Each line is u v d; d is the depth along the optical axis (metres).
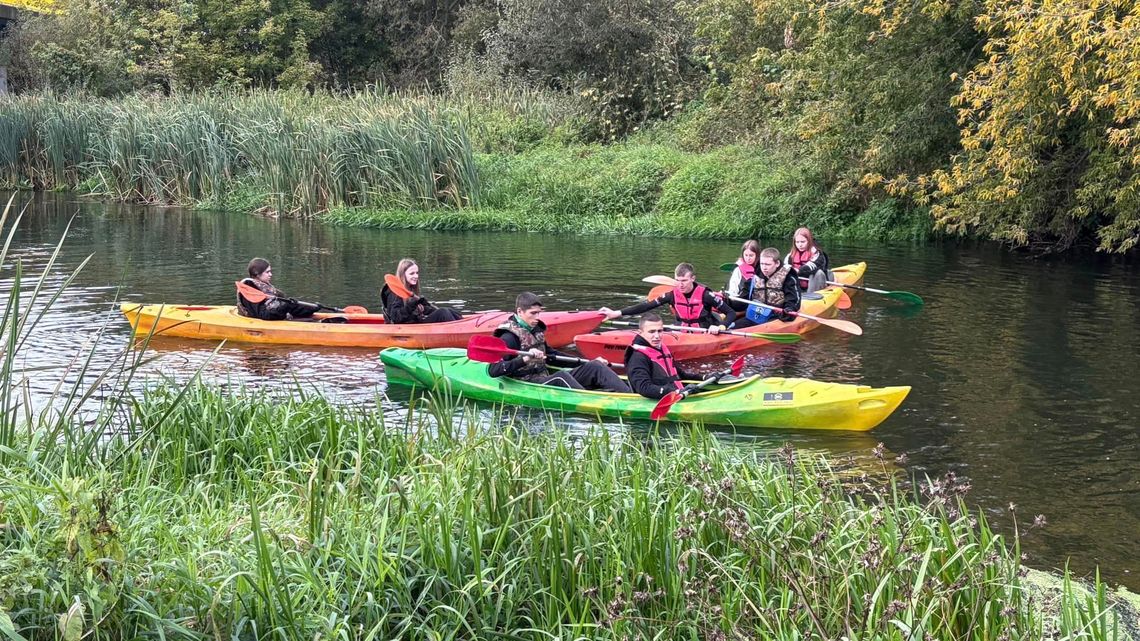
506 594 4.12
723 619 3.93
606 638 3.91
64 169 26.58
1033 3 13.43
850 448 6.95
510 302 12.20
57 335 9.89
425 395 8.20
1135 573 5.05
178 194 23.91
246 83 34.09
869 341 10.28
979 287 13.53
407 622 3.88
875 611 3.88
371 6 38.22
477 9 35.09
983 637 3.86
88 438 5.33
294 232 19.12
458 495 4.51
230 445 5.89
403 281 10.30
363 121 21.25
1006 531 5.54
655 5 27.86
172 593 3.71
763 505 4.78
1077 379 8.67
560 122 26.62
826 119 18.31
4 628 3.18
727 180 20.91
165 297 12.23
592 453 5.29
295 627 3.66
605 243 18.03
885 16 17.14
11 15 34.62
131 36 33.25
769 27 22.55
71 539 3.43
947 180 15.43
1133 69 11.43
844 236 18.92
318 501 4.45
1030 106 13.63
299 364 9.16
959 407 7.88
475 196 21.19
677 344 9.61
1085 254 16.72
